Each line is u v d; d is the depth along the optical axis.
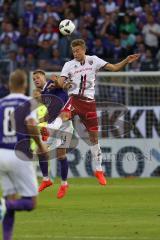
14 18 64.56
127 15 60.09
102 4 62.78
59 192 35.03
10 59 59.28
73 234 25.09
